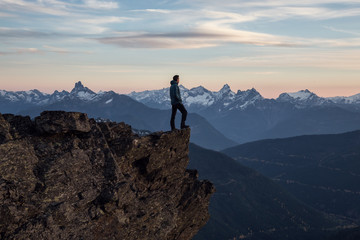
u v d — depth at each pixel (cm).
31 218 1554
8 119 1931
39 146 1839
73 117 1967
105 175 1972
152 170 2422
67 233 1630
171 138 2508
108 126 2272
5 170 1608
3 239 1438
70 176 1805
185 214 2681
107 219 1855
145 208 2119
